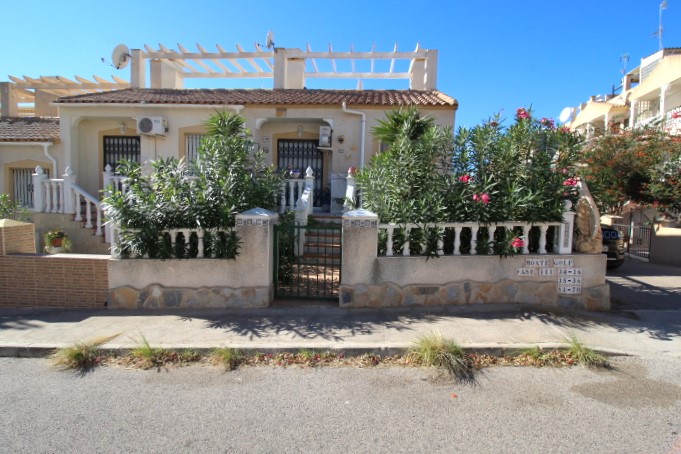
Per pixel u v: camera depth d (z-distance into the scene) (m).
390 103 11.85
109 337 5.39
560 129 6.64
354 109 12.06
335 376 4.45
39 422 3.58
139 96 13.09
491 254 6.44
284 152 13.30
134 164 6.85
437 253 6.39
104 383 4.33
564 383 4.26
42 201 10.78
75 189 10.54
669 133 13.56
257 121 12.38
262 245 6.46
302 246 8.98
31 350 5.09
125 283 6.66
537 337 5.26
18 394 4.10
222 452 3.16
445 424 3.52
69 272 6.87
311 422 3.57
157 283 6.62
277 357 4.87
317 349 4.96
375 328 5.58
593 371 4.54
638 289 8.30
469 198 6.34
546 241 6.72
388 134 7.46
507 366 4.67
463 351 4.85
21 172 13.26
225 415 3.68
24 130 13.63
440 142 6.61
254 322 5.88
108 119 13.02
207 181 6.70
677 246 12.11
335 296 6.93
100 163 13.38
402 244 6.50
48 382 4.36
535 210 6.30
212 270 6.55
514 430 3.43
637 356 4.88
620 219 16.42
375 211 6.78
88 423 3.56
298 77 14.83
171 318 6.14
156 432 3.43
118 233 6.75
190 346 5.03
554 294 6.46
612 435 3.36
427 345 4.79
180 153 12.51
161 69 15.23
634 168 12.58
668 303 7.15
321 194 13.21
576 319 5.96
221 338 5.31
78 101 12.30
